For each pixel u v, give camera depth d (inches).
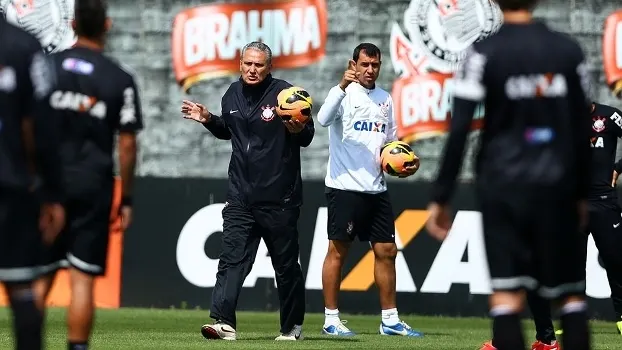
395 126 1269.7
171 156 1753.2
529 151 639.8
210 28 1756.9
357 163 1239.5
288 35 1743.4
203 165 1748.3
